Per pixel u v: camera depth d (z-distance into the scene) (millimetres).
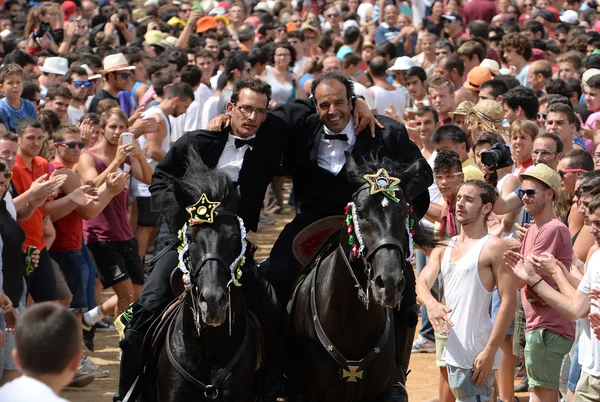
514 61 22938
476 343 10281
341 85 9266
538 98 17641
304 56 28422
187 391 8211
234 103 9242
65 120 17188
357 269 8109
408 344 9250
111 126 15164
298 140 9602
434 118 15914
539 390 10844
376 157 9148
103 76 20766
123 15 31109
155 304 8758
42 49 25234
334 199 9555
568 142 14477
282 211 25141
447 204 12469
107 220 14703
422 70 21172
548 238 10742
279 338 8969
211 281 7602
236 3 34906
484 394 10367
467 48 23266
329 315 8477
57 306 5391
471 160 14062
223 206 8102
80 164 15000
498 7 35156
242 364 8289
